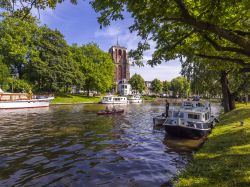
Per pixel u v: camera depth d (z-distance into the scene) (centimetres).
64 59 6850
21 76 6228
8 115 3362
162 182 993
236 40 648
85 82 8106
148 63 886
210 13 653
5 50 5484
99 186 947
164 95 15075
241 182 744
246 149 1120
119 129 2397
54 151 1466
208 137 1717
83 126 2494
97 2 599
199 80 2975
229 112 2866
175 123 2083
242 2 651
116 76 14362
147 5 627
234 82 3559
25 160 1269
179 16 671
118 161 1295
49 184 961
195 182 818
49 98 5094
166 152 1511
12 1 627
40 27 6569
